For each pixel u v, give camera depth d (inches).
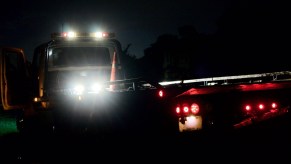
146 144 231.0
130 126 236.5
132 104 235.8
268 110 218.7
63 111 256.1
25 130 315.9
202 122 220.2
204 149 218.4
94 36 348.2
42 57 326.6
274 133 212.8
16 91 307.4
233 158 204.2
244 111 218.5
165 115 224.8
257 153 207.5
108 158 231.6
